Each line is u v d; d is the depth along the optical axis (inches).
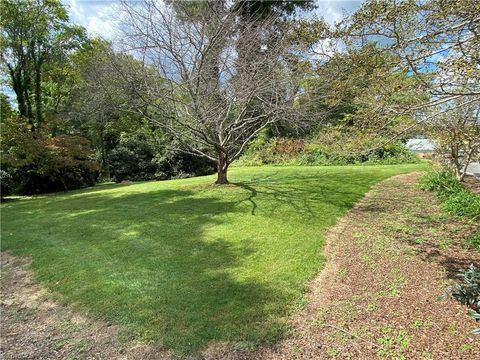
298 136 545.0
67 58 662.5
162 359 102.7
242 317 118.7
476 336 96.3
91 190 506.9
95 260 179.9
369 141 203.5
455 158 285.0
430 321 106.3
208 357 101.3
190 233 211.5
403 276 138.4
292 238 192.4
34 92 716.0
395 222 210.5
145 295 139.2
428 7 131.4
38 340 118.3
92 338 116.4
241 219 233.9
